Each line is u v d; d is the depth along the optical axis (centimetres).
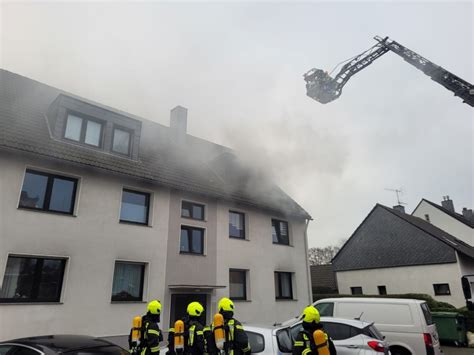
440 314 1367
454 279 1988
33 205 894
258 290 1355
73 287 888
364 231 2514
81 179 984
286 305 1445
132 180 1095
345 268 2494
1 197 832
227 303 524
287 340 596
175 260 1127
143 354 531
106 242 980
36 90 1280
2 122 945
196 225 1230
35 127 1013
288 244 1590
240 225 1425
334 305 959
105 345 487
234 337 494
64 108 1046
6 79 1238
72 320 866
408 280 2172
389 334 860
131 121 1196
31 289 841
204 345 526
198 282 1170
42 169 923
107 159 1068
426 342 820
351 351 655
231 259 1300
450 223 2930
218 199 1331
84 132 1083
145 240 1067
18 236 832
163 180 1151
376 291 2306
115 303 952
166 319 1050
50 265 886
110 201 1024
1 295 793
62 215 918
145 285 1039
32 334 802
